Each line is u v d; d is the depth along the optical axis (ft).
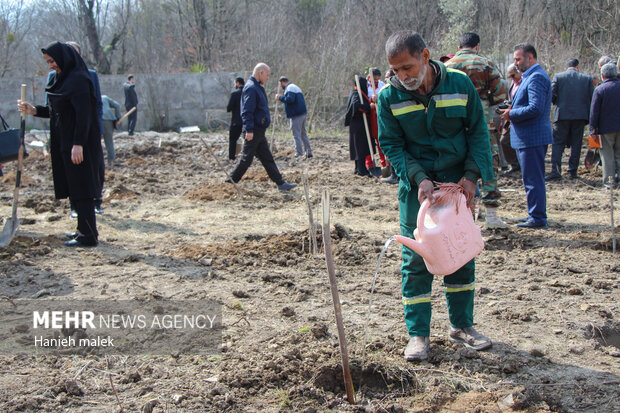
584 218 25.22
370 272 18.52
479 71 22.38
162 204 28.60
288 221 25.02
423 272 12.58
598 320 14.79
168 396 11.21
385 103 12.51
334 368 11.75
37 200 28.86
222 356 12.86
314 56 78.02
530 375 12.05
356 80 34.86
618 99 30.42
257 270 18.63
